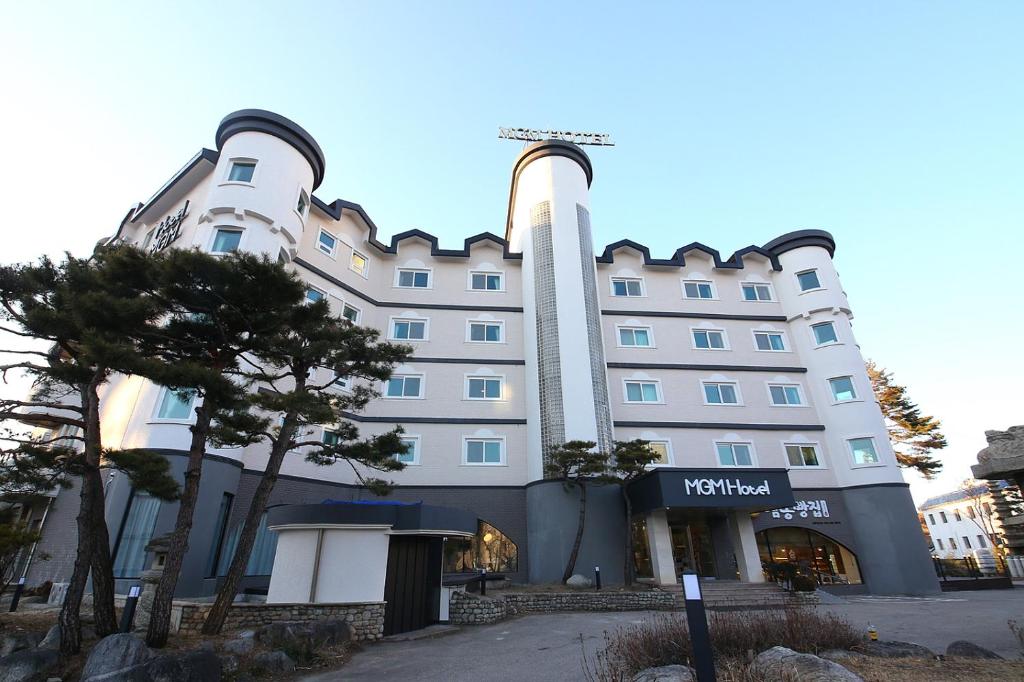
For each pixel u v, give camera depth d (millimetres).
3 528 11266
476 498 24188
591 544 21609
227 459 17703
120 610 13094
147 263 9883
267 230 21141
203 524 16391
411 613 13883
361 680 8945
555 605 17688
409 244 30109
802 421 27484
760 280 31469
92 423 10297
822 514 25109
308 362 12227
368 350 13078
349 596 12711
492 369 27156
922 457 33250
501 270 30109
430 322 28047
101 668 7992
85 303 8836
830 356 28000
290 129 23016
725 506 19562
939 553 63000
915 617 13906
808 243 30734
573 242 28000
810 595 19172
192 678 8109
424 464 24562
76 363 10398
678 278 31328
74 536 17688
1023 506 11023
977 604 16703
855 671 6953
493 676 8820
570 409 23984
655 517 21016
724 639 8164
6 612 13312
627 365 28156
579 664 9344
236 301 10547
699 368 28500
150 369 8914
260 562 18422
